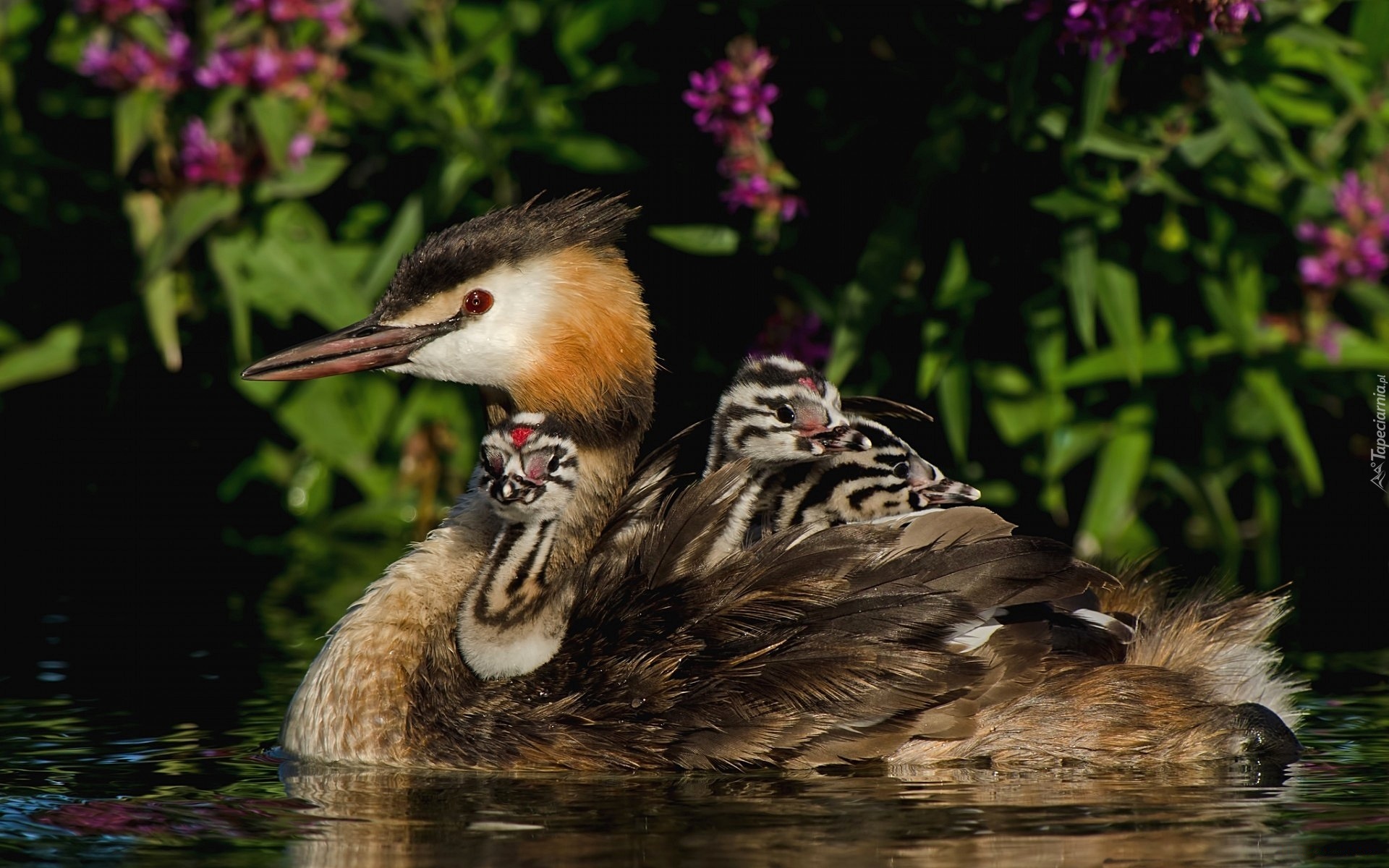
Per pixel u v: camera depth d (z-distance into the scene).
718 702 8.64
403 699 8.98
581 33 14.50
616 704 8.74
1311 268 13.17
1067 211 12.72
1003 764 8.55
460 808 7.85
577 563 9.60
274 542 14.91
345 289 14.27
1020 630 8.70
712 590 8.92
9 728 9.38
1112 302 13.09
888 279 13.15
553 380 9.75
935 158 13.04
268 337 15.21
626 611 8.98
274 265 14.30
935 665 8.53
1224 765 8.48
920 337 14.18
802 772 8.49
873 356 14.24
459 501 9.84
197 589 13.20
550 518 9.02
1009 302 13.87
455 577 9.39
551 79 14.67
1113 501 13.62
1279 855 6.96
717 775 8.46
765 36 13.87
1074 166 13.02
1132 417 13.87
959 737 8.55
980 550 8.66
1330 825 7.38
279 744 9.15
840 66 13.70
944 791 8.02
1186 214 13.62
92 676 10.59
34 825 7.56
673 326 14.59
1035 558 8.59
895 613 8.59
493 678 8.99
